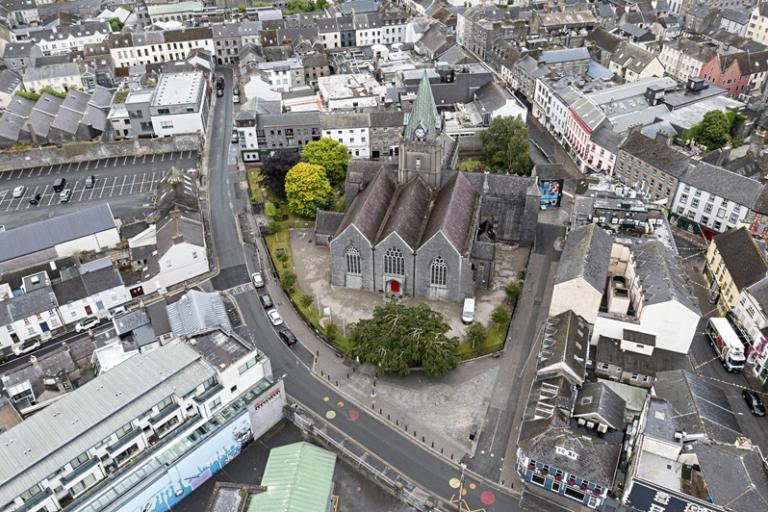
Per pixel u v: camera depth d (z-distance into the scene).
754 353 94.31
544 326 104.31
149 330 97.00
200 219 125.38
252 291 114.94
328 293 113.88
